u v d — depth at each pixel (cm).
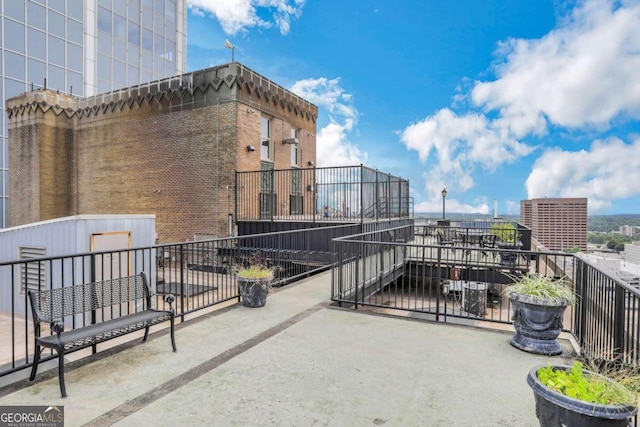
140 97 1508
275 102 1538
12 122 1755
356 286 603
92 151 1661
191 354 397
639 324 282
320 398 303
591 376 233
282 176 1582
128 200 1544
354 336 457
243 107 1346
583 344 417
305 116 1773
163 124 1452
